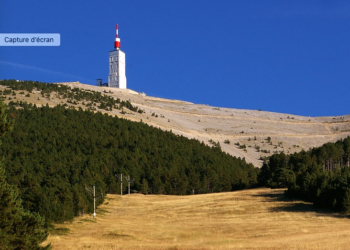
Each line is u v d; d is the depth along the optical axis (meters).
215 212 136.38
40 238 53.41
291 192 156.38
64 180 174.25
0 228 48.56
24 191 112.69
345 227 99.75
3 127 49.16
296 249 65.12
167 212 140.62
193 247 70.88
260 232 94.75
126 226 110.38
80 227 107.88
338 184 132.38
